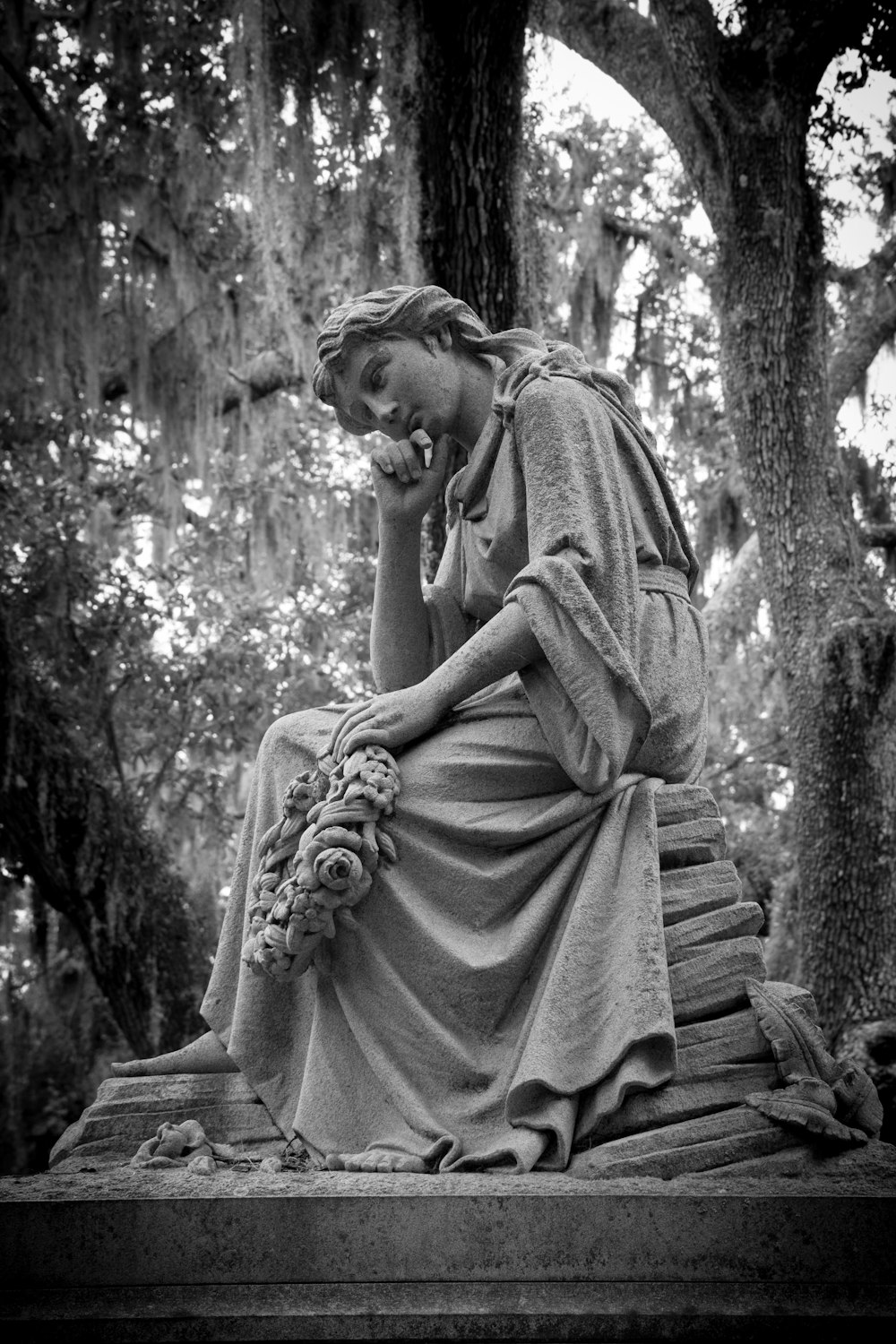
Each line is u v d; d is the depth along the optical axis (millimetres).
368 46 9164
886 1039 8633
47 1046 11930
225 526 11883
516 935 3559
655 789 3752
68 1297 3023
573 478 3848
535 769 3705
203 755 11625
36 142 10523
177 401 11352
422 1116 3447
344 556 12219
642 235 12188
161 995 9859
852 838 9180
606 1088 3396
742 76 9555
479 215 8211
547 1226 3057
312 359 10570
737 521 12234
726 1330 2977
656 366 12391
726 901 3676
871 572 10055
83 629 10969
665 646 3945
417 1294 3010
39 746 9805
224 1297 3008
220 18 10328
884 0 9195
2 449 11625
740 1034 3527
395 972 3578
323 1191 3143
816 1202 3084
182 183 10812
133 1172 3385
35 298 10539
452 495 4152
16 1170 10844
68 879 9883
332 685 11445
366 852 3586
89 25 10430
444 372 4148
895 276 11656
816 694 9422
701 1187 3174
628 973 3463
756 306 9734
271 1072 3732
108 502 11852
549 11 9461
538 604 3684
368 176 9195
